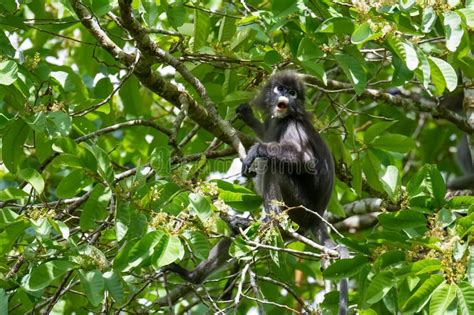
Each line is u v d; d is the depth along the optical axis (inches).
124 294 346.0
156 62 398.3
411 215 325.1
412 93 590.2
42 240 312.7
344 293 343.9
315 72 354.6
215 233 338.0
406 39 351.3
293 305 502.9
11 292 330.0
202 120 422.3
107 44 396.5
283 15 354.9
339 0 387.2
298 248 467.8
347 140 478.0
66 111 367.6
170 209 318.7
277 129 487.5
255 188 455.5
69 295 397.7
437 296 285.4
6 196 326.6
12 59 370.0
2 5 407.5
